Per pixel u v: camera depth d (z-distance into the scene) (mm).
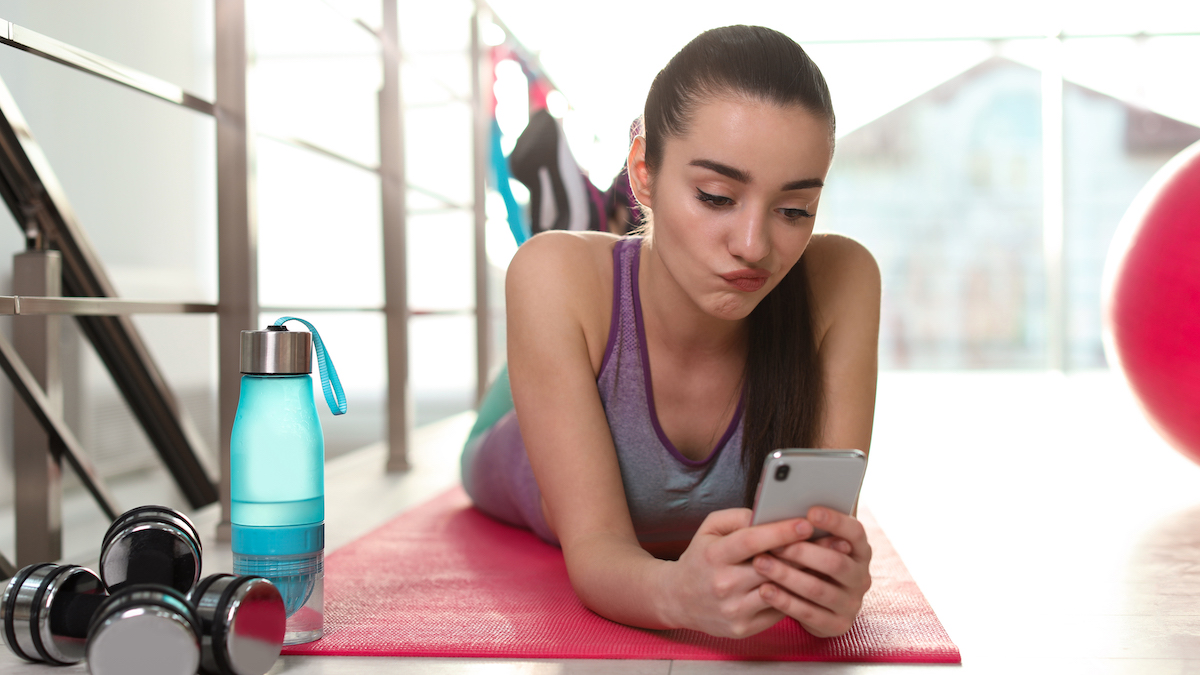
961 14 6531
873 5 6609
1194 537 1545
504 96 2402
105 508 2064
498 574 1299
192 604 789
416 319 4652
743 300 893
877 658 912
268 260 3588
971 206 7301
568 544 1030
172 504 3084
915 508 1856
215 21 1816
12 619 881
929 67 6793
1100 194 6578
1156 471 2299
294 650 942
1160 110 6309
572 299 1093
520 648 934
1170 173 2131
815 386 1086
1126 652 954
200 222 3934
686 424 1140
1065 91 6551
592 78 5977
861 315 1125
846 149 7355
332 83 3895
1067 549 1477
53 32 3102
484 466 1674
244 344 917
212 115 1814
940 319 7379
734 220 854
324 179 3881
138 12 3533
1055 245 6355
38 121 3072
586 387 1067
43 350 1849
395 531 1651
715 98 845
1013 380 5996
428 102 4500
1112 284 2172
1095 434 3117
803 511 798
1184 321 1938
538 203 2340
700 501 1166
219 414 1770
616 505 1041
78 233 2180
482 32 4105
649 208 1047
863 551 805
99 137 3361
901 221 7375
